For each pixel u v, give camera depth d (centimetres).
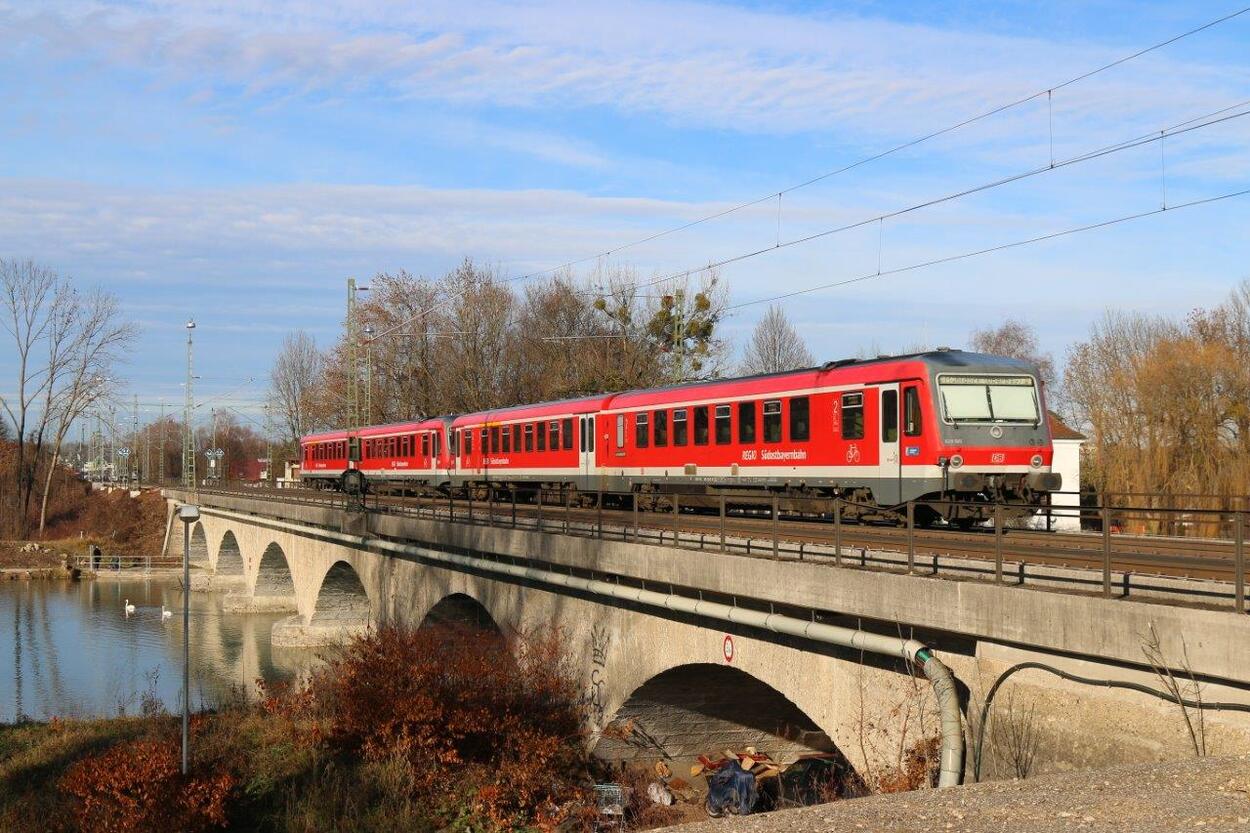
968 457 2202
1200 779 967
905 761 1428
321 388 8412
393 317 7331
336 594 4616
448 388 7225
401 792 2248
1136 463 4106
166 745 2366
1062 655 1220
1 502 10494
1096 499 4194
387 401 7450
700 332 6056
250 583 6309
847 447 2392
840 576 1513
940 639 1400
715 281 6056
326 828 2080
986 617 1280
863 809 1008
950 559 1509
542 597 2528
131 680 4472
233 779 2275
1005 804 969
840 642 1514
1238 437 4097
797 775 2331
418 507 3641
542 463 3738
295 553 5050
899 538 1852
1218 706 1054
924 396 2223
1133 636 1118
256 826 2128
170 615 6216
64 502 11250
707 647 1906
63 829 2108
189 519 2189
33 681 4478
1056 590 1275
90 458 18525
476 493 4397
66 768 2489
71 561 8581
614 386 6150
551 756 2323
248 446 18912
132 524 10494
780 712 2361
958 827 919
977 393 2238
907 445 2250
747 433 2700
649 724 2319
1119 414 4294
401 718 2430
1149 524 3350
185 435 8344
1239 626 1022
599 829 2136
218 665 4769
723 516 1850
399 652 2623
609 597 2236
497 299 7319
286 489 6744
